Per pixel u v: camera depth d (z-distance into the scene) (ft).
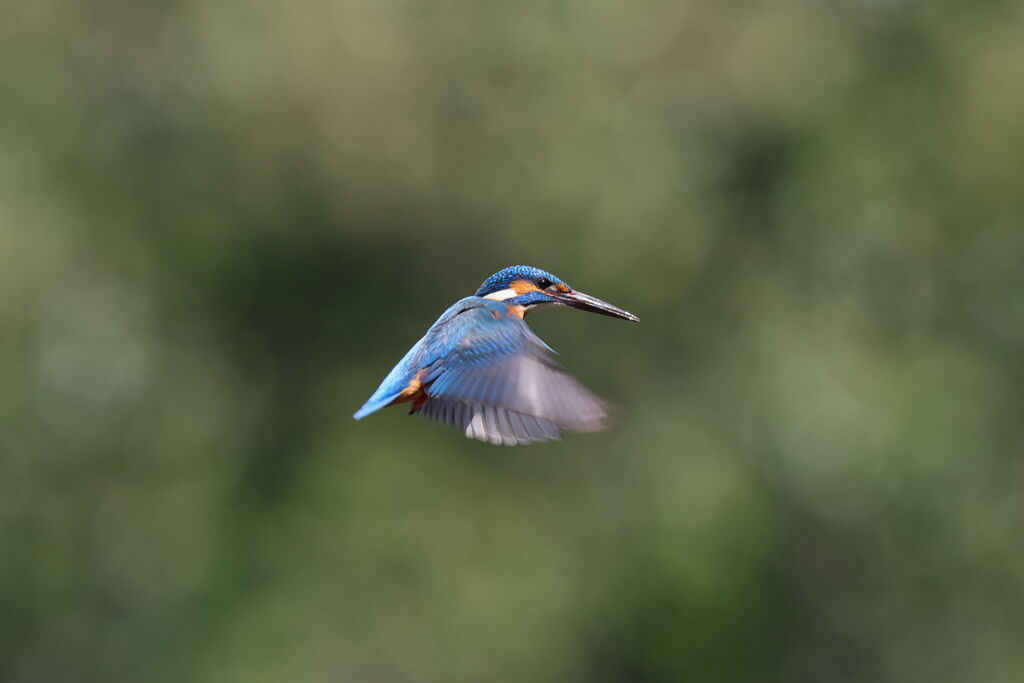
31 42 47.73
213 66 46.73
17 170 45.11
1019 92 52.49
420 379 16.26
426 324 50.34
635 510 50.52
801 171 51.21
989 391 51.60
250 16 46.52
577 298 20.10
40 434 46.91
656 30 49.60
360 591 47.70
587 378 50.75
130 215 47.44
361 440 49.60
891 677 52.42
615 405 12.59
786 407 49.32
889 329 51.60
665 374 51.29
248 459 50.42
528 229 49.83
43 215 44.98
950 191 52.60
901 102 52.90
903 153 52.26
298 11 46.29
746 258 51.47
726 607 49.75
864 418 48.80
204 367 49.49
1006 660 52.60
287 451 50.52
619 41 49.52
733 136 51.08
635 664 50.60
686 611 49.80
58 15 47.83
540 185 49.34
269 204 48.39
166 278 48.19
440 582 47.96
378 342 50.37
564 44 48.96
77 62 47.98
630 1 48.75
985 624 52.70
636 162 49.70
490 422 15.61
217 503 49.24
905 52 53.16
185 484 49.34
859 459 49.06
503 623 47.80
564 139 49.29
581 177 49.29
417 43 47.55
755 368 49.93
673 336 51.16
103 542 49.08
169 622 48.67
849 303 51.62
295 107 46.93
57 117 46.80
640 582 50.14
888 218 51.67
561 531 50.47
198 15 46.91
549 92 49.08
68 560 48.78
